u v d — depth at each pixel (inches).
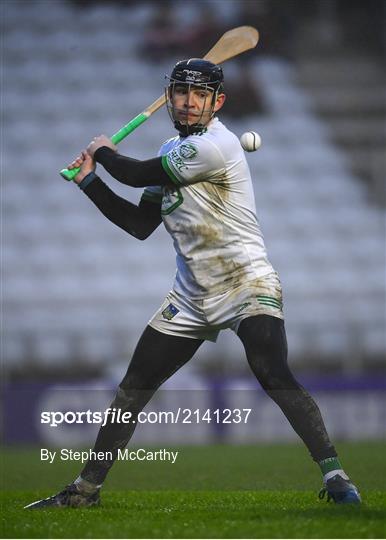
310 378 1737.2
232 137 657.6
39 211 2568.9
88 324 2269.9
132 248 2463.1
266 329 636.1
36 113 2849.4
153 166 650.8
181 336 668.1
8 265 2418.8
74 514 614.9
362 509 594.6
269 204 2679.6
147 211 698.8
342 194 2736.2
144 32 3090.6
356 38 3159.5
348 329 2137.1
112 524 552.4
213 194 649.0
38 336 2133.4
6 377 2086.6
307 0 3179.1
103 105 2888.8
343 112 2972.4
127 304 2326.5
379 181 2792.8
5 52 3011.8
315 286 2450.8
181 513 614.2
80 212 2566.4
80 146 2780.5
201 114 659.4
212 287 652.7
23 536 522.9
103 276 2397.9
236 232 650.2
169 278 2400.3
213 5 3100.4
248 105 2933.1
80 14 3142.2
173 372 679.1
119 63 3011.8
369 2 3206.2
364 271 2529.5
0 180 2657.5
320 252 2559.1
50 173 2682.1
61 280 2393.0
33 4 3152.1
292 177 2773.1
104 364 2102.6
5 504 733.9
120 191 2573.8
